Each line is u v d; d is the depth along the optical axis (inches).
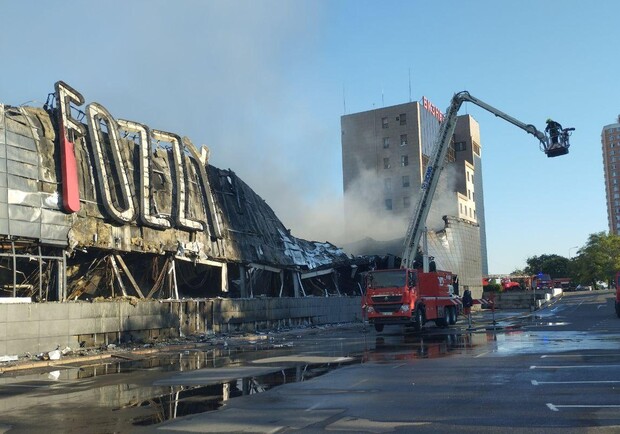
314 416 336.5
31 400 423.8
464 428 295.7
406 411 341.4
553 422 303.0
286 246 1658.5
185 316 1059.3
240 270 1364.4
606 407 336.2
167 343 941.8
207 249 1221.1
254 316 1254.3
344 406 363.3
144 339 951.6
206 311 1116.5
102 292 1056.2
